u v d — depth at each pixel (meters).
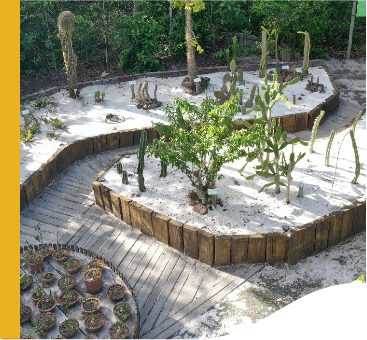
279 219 8.04
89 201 9.27
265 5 13.88
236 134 7.70
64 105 11.95
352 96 13.13
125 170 9.32
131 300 6.93
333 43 15.85
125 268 7.87
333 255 8.09
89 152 10.53
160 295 7.42
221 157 7.66
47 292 7.12
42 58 14.23
